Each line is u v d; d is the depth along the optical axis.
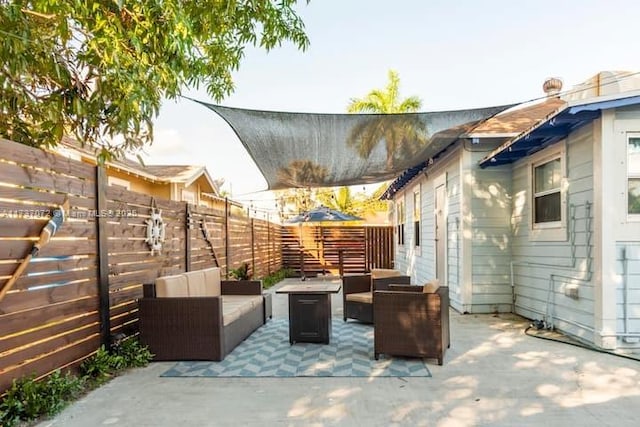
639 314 4.54
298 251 14.61
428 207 9.72
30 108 3.13
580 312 5.02
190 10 3.41
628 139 4.55
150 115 3.15
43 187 3.38
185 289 5.09
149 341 4.41
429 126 5.25
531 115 7.53
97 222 4.09
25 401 2.97
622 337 4.55
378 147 5.84
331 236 14.65
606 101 4.32
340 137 5.43
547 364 4.16
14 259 3.07
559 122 4.80
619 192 4.55
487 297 6.95
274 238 13.41
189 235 6.36
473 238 6.95
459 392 3.45
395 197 14.62
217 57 4.23
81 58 2.88
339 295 9.77
